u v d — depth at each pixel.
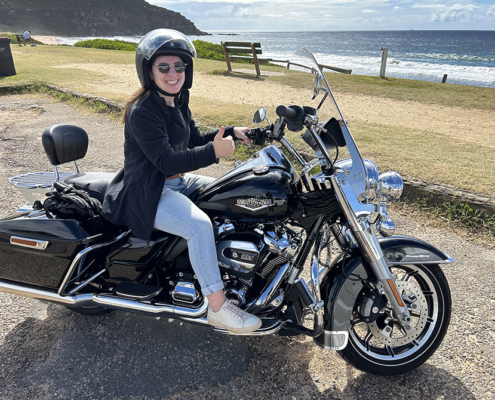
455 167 4.94
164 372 2.33
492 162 5.23
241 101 8.72
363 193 2.04
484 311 2.81
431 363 2.40
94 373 2.32
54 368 2.35
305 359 2.44
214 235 2.23
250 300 2.25
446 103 9.98
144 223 2.14
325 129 2.06
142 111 2.05
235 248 2.13
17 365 2.37
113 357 2.43
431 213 4.12
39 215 2.44
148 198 2.11
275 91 10.22
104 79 11.41
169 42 2.06
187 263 2.31
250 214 2.13
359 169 2.05
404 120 7.93
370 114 8.40
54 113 7.97
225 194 2.16
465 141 6.38
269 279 2.24
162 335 2.62
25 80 10.63
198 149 1.98
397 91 11.41
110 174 2.80
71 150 2.54
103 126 7.14
